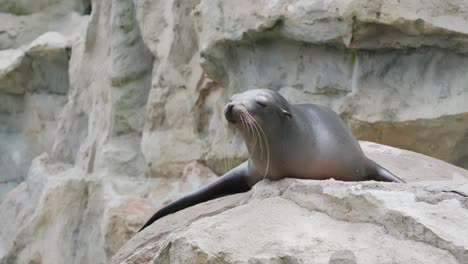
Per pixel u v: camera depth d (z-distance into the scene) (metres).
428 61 25.80
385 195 14.62
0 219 40.66
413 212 13.91
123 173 34.50
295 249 14.28
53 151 39.19
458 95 25.11
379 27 25.33
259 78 28.94
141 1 34.44
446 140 26.22
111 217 32.41
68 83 42.75
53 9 44.66
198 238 15.11
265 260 14.30
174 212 21.44
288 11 26.94
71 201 35.53
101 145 35.34
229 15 28.88
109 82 35.25
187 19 33.19
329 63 27.31
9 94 44.16
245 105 17.22
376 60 26.42
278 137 17.55
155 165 33.31
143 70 35.03
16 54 43.16
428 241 13.41
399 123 25.94
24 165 43.91
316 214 15.36
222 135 30.50
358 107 26.42
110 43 35.84
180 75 33.34
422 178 21.56
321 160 17.78
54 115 42.97
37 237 36.00
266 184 17.39
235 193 21.36
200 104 32.78
